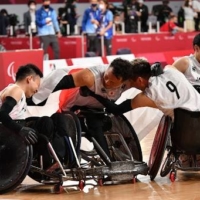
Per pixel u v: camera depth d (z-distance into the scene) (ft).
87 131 38.50
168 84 37.55
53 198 34.99
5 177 35.94
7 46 112.78
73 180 36.76
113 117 40.04
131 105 37.42
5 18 114.01
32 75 36.94
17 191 36.91
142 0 134.62
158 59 93.97
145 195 35.53
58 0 134.21
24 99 36.58
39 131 36.29
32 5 105.60
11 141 35.83
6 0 131.44
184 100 37.63
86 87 37.45
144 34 118.73
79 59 80.28
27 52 67.41
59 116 36.94
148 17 127.13
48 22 100.53
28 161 35.32
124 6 120.67
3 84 65.16
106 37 104.32
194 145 38.24
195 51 39.99
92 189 37.27
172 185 38.17
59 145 36.50
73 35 113.50
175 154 39.22
